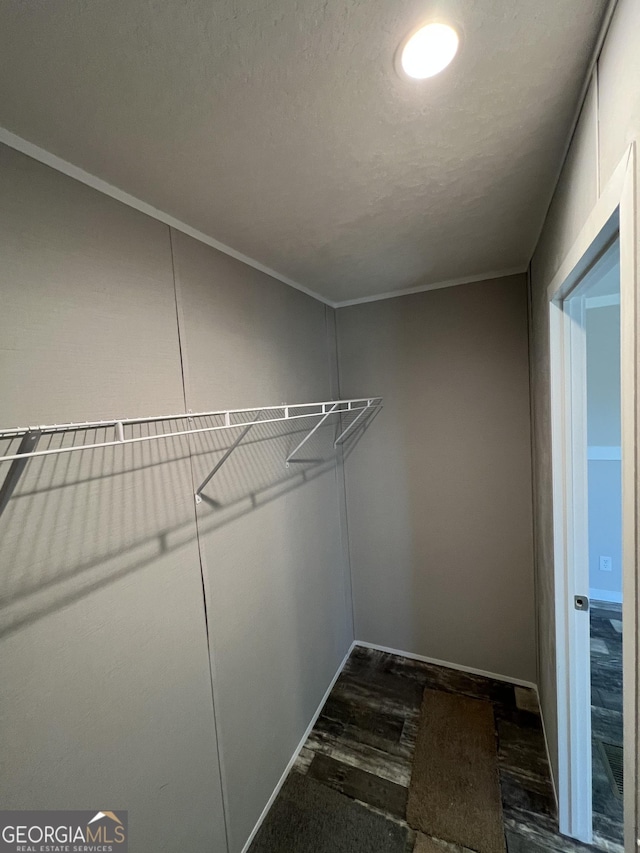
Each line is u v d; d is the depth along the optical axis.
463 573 2.23
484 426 2.11
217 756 1.28
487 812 1.46
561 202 1.03
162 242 1.14
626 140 0.55
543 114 0.82
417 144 0.90
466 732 1.82
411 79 0.70
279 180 1.01
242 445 1.48
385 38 0.62
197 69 0.65
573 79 0.73
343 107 0.76
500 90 0.74
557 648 1.37
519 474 2.05
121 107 0.72
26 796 0.77
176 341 1.18
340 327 2.43
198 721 1.20
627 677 0.62
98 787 0.90
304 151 0.90
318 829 1.44
